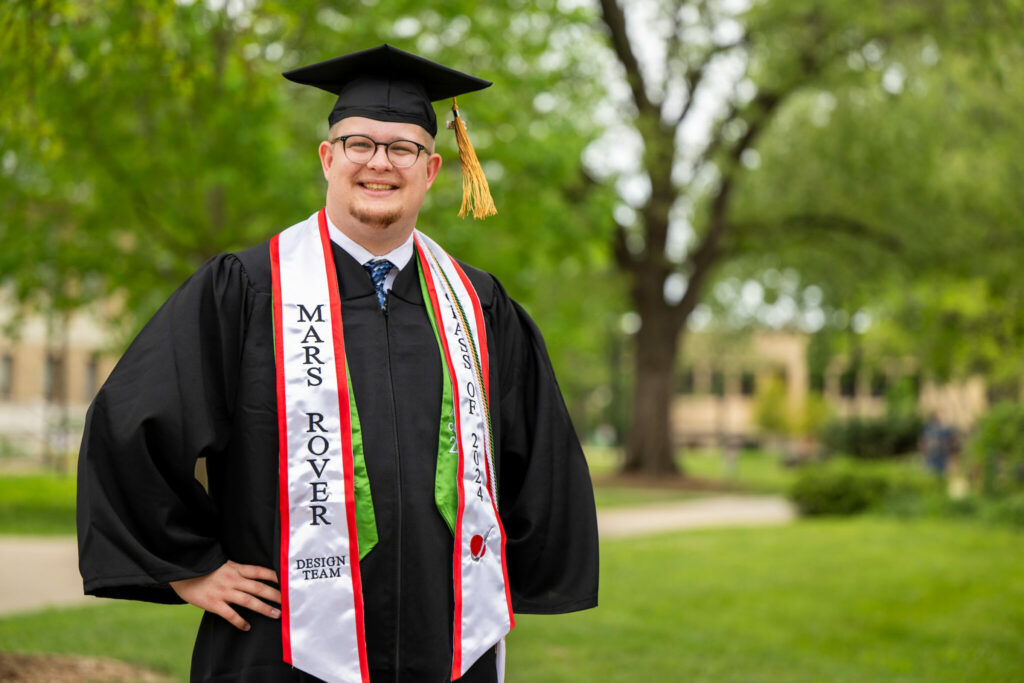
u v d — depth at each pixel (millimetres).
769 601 8734
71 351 32219
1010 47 15727
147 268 13281
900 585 9461
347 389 2480
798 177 23266
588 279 24984
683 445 59250
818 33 20422
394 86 2660
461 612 2500
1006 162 16812
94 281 14430
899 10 18266
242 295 2547
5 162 11531
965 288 19391
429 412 2566
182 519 2387
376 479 2457
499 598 2602
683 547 11992
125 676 5438
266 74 8859
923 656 7059
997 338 19016
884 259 22703
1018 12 14781
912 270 21641
